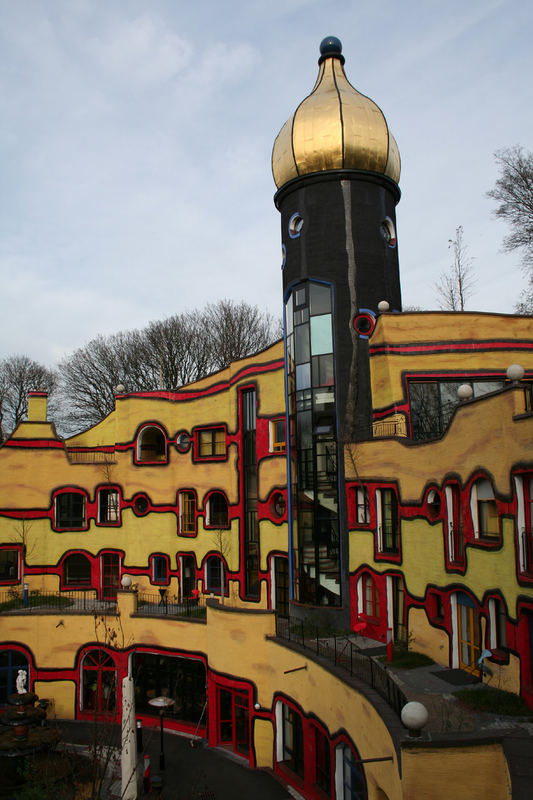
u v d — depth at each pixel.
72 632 33.88
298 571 27.81
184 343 58.50
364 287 28.17
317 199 28.84
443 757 12.57
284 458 30.98
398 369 26.25
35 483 39.22
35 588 38.56
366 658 21.25
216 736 28.38
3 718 25.62
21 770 24.39
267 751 25.70
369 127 28.52
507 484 16.55
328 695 20.09
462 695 16.64
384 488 24.56
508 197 32.50
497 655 16.72
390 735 13.86
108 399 59.19
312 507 27.48
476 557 18.19
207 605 29.33
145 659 33.19
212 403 36.00
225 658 27.61
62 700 33.47
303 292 28.84
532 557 15.74
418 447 22.06
